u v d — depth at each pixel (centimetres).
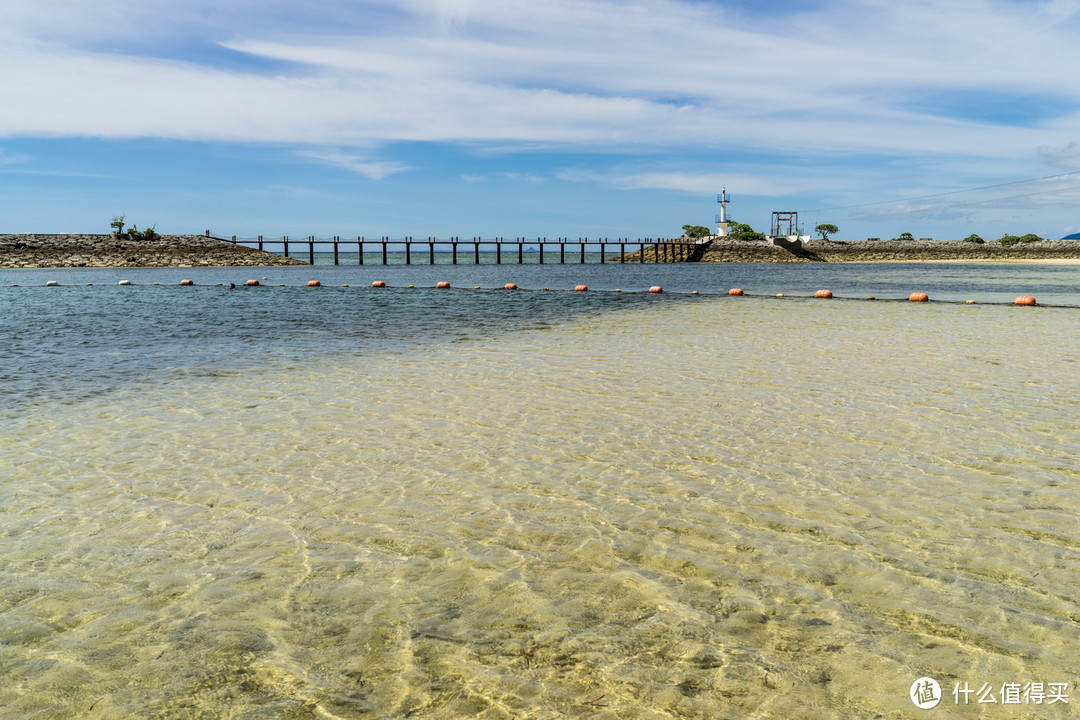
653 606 347
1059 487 507
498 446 632
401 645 314
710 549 412
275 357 1205
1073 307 2248
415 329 1672
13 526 457
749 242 11512
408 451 620
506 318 1959
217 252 8562
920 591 358
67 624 337
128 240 8362
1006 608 340
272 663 302
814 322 1786
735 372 1016
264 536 438
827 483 523
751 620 332
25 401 847
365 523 457
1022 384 904
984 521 447
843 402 803
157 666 301
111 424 730
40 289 3575
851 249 11531
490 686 284
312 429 702
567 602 352
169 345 1377
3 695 283
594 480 537
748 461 579
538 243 10131
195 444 651
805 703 272
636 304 2491
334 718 266
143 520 466
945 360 1117
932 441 632
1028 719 259
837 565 389
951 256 11406
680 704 271
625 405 796
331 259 13950
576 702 273
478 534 437
